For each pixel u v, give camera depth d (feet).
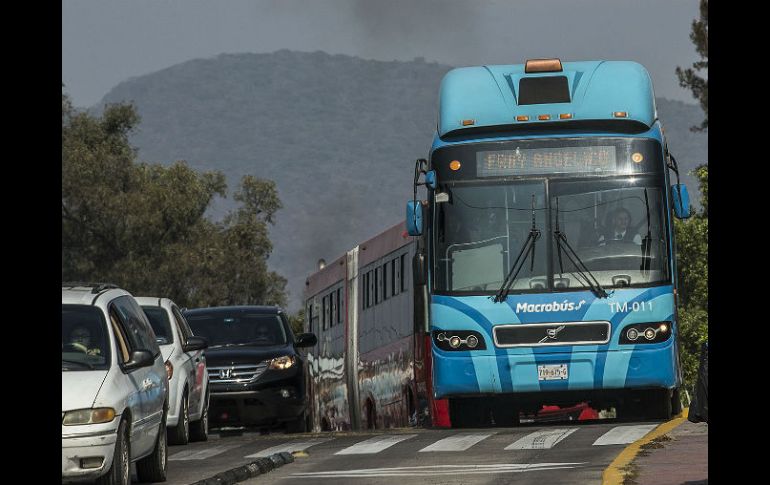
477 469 124.36
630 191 172.76
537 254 171.94
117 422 108.06
